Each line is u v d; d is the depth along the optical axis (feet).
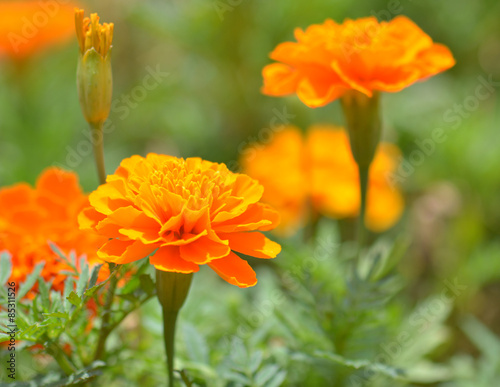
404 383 1.75
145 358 1.61
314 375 1.68
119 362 1.58
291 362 1.67
